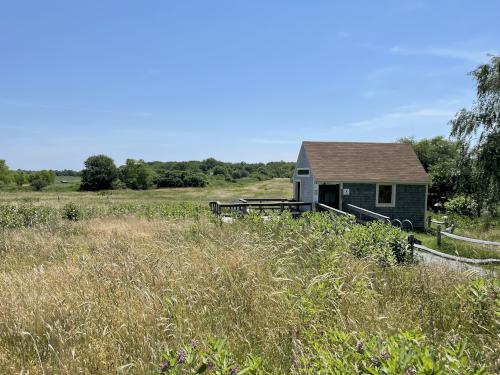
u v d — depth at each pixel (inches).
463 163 920.9
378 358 105.0
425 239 722.8
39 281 244.2
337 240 342.6
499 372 125.2
